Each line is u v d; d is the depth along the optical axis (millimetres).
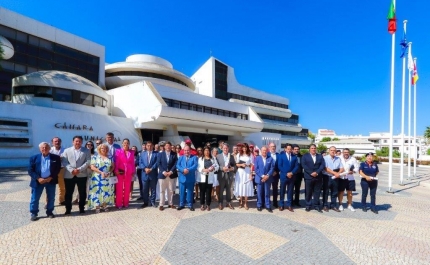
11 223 5090
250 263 3672
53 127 17031
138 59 36031
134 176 8094
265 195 6828
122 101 23922
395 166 34938
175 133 23688
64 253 3807
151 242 4320
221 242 4426
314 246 4363
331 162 7184
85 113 18859
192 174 6672
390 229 5438
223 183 6898
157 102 20859
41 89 18781
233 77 48281
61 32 26281
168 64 38781
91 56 29344
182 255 3861
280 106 56688
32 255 3705
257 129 32906
